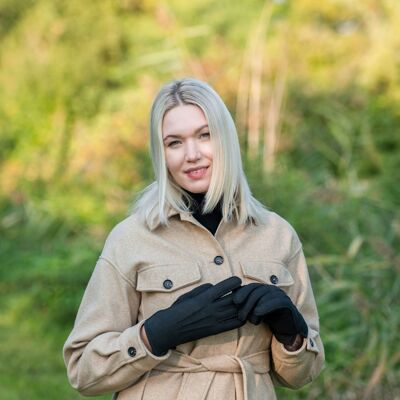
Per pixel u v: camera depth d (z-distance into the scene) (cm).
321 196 727
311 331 311
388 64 1026
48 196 1134
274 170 793
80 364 300
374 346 579
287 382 315
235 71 1016
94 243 950
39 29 1326
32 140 1282
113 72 1291
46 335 843
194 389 294
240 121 902
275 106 967
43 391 661
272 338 306
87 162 1099
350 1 1141
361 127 953
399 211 727
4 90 1319
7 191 1184
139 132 1002
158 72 1190
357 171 903
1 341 819
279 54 1055
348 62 1090
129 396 300
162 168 308
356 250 643
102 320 302
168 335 284
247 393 292
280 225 324
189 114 303
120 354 289
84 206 1064
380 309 605
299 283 324
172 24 1069
